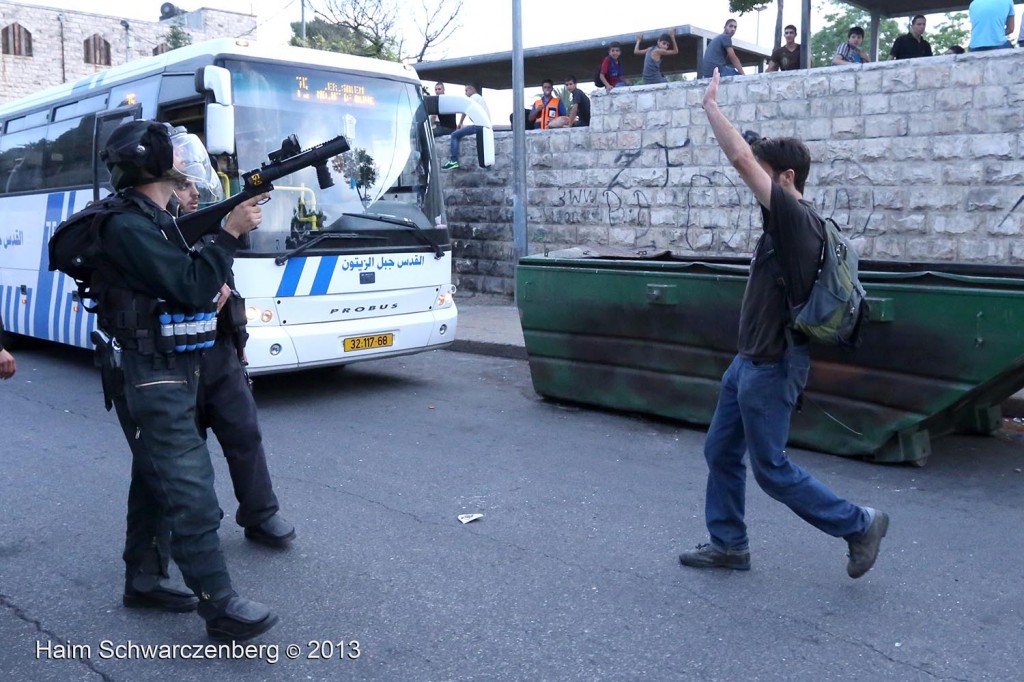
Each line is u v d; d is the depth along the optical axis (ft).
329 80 27.20
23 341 38.63
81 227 11.46
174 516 11.82
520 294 26.43
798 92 34.58
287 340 25.59
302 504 18.28
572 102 46.60
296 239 25.73
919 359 19.08
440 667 11.89
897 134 32.53
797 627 12.85
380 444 22.74
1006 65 30.09
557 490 18.99
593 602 13.71
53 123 33.83
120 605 13.79
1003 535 16.29
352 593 14.12
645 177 39.24
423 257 28.71
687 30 42.83
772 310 13.07
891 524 16.83
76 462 21.43
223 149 24.00
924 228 32.24
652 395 24.03
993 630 12.74
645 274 23.40
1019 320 17.63
